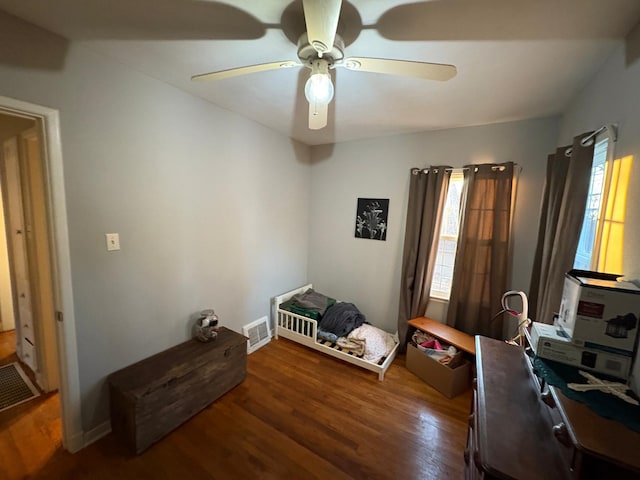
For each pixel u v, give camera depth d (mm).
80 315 1617
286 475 1585
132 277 1860
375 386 2424
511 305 2516
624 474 708
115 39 1438
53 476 1524
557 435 856
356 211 3373
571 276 1159
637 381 926
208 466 1619
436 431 1942
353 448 1780
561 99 1935
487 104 2084
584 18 1144
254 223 2871
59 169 1462
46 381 2113
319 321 3111
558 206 1821
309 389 2354
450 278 2938
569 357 1061
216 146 2357
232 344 2240
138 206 1850
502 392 1128
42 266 2053
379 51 1443
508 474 782
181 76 1829
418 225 2854
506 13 1137
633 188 1103
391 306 3234
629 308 963
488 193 2510
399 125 2670
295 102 2227
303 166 3527
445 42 1349
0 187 2293
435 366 2396
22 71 1309
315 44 1035
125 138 1737
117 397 1698
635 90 1135
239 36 1381
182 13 1219
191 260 2258
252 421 1971
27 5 1186
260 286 3055
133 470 1576
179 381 1847
